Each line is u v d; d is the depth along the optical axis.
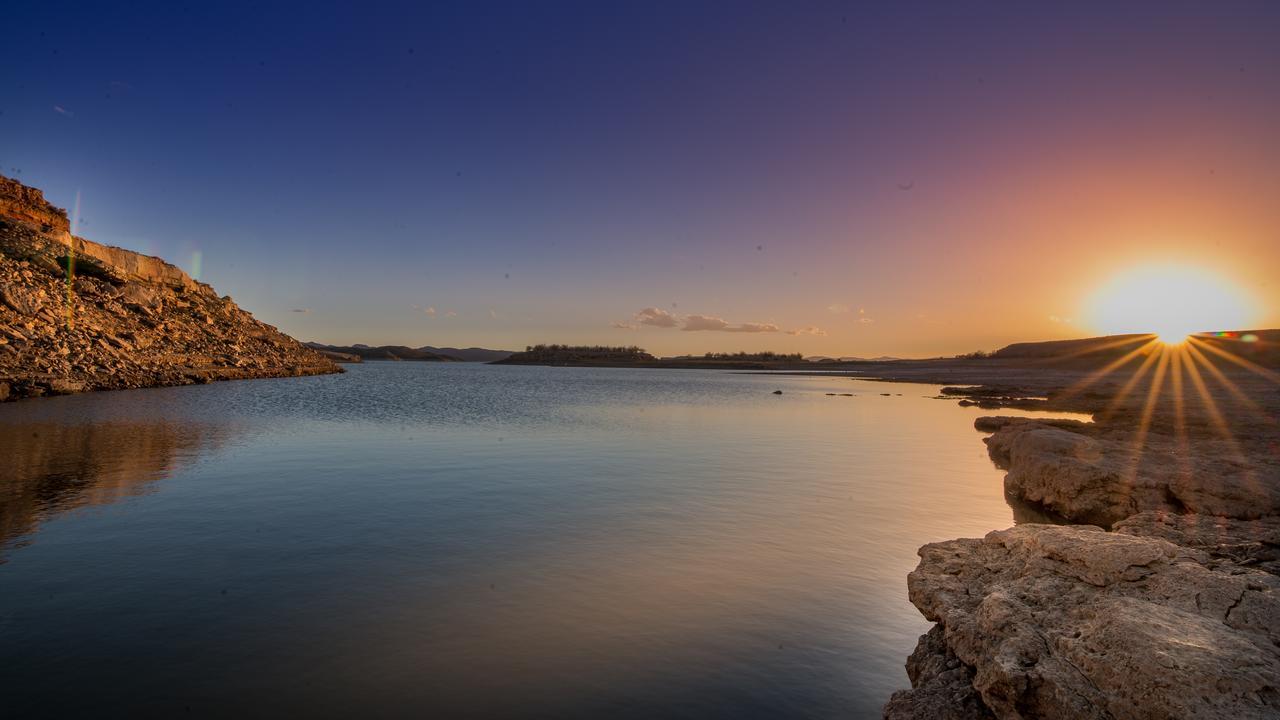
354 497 13.16
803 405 42.06
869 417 33.12
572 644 6.68
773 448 20.98
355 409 34.06
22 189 61.03
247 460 17.41
